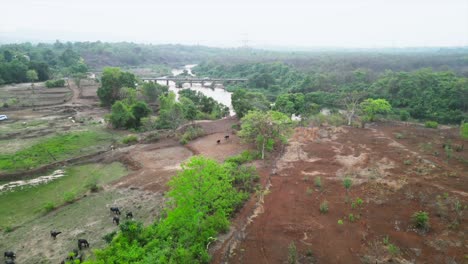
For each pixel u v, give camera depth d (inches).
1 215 1103.6
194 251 754.8
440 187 1110.4
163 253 717.9
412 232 851.4
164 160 1611.7
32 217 1091.3
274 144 1696.6
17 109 2699.3
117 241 802.2
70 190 1298.0
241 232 876.6
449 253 757.9
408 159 1413.6
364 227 883.4
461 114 2343.8
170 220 810.2
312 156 1508.4
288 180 1226.0
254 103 2598.4
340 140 1763.0
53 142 1838.1
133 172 1473.9
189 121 2389.3
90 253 868.0
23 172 1434.5
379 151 1541.6
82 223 1039.0
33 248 911.0
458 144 1640.0
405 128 2028.8
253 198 1078.4
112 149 1788.9
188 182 839.1
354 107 2185.0
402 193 1079.6
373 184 1159.6
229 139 1919.3
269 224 914.7
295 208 1005.2
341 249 789.2
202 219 856.3
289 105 2733.8
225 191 981.2
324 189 1137.4
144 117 2292.1
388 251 772.0
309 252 769.6
